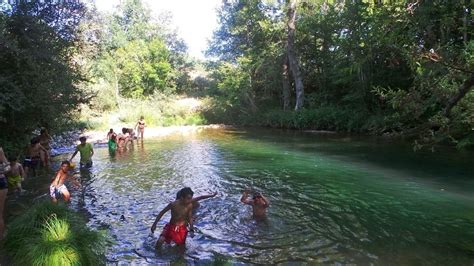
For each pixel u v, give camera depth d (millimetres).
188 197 6828
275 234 7391
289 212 8711
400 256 6363
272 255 6449
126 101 37312
